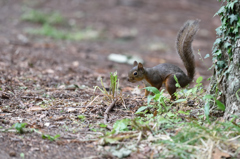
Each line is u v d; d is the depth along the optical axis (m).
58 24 31.25
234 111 7.49
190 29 10.08
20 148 6.48
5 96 9.69
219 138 6.43
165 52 26.17
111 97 9.41
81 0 39.84
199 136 6.45
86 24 32.72
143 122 7.54
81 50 23.14
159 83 10.60
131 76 10.88
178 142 6.52
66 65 16.92
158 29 33.59
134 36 30.91
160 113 8.10
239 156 6.04
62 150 6.47
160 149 6.38
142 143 6.67
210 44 28.17
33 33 26.27
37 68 15.21
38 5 36.56
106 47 25.89
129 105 9.24
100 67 18.17
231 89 7.64
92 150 6.51
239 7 7.68
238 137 6.59
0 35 23.62
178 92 10.16
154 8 40.38
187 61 10.25
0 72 13.05
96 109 8.88
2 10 33.09
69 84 12.43
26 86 11.41
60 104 9.45
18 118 8.14
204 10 40.66
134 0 41.66
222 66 8.15
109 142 6.74
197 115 8.17
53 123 7.89
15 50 18.80
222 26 8.16
